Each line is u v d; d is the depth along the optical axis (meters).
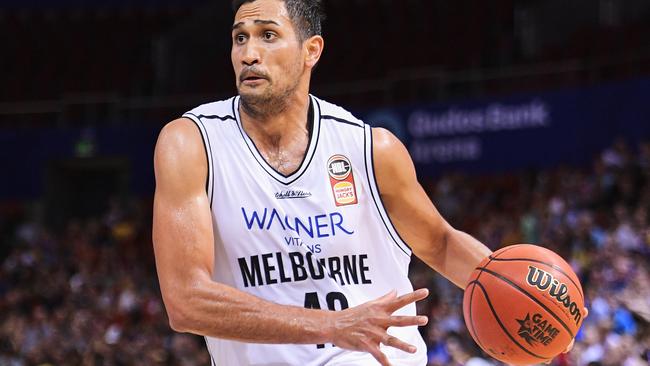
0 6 45.09
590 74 33.84
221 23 41.22
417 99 36.50
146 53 44.06
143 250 36.50
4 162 40.41
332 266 6.64
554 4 36.97
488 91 35.59
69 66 43.78
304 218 6.61
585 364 17.20
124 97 42.47
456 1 39.56
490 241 28.19
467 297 6.62
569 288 6.44
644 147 28.08
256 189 6.60
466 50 37.78
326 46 40.62
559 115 32.44
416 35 39.50
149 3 44.81
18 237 38.41
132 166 39.19
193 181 6.47
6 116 42.72
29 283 34.56
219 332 5.98
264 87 6.50
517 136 33.16
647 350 16.56
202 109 6.80
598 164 28.30
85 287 33.22
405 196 6.99
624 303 17.95
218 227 6.57
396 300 5.90
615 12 36.16
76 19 45.41
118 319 30.66
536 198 28.75
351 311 5.91
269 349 6.55
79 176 41.03
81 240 37.16
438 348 21.86
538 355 6.45
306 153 6.71
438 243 7.32
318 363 6.51
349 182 6.76
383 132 6.98
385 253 6.87
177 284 6.14
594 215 26.55
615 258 22.44
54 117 42.25
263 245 6.57
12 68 44.06
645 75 32.88
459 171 34.00
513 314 6.36
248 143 6.67
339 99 38.81
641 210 24.58
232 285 6.63
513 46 36.78
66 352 28.47
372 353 5.82
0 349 29.59
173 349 26.61
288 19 6.61
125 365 26.86
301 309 5.96
